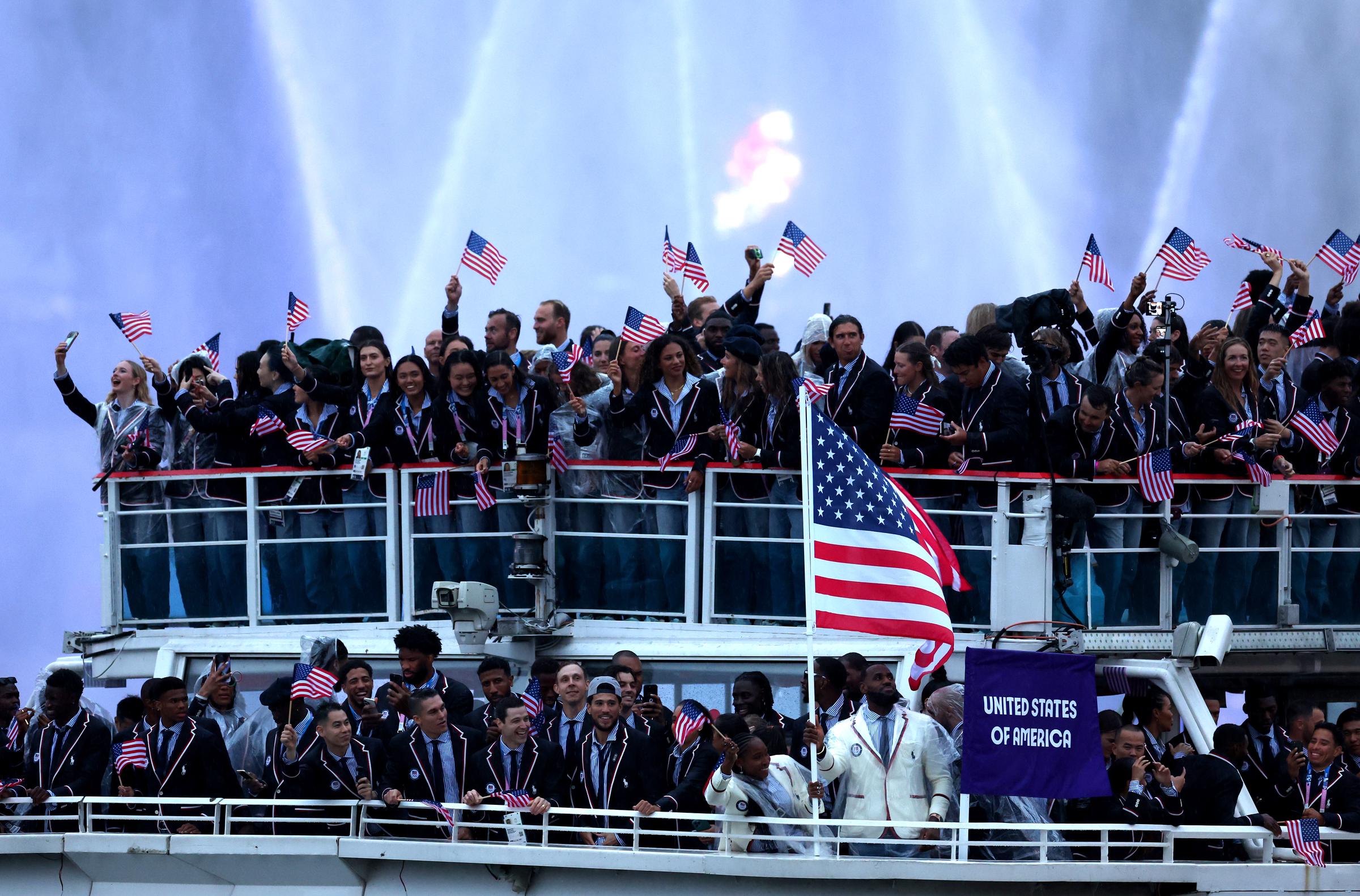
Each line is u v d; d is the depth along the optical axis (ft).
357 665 175.42
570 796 167.22
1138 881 161.17
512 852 162.20
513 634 185.37
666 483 189.06
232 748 186.39
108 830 179.01
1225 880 163.43
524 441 188.85
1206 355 199.52
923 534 167.22
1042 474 184.85
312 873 169.17
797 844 160.56
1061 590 184.55
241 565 199.41
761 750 159.22
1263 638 192.44
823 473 163.84
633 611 189.47
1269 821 166.30
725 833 158.40
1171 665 179.73
